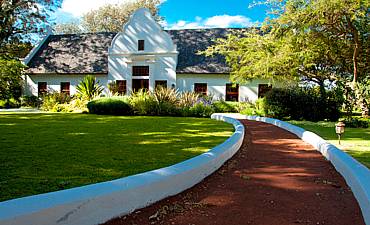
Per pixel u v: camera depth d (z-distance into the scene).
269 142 9.35
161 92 21.23
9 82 29.16
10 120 15.02
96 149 7.20
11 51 28.33
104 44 31.09
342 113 18.50
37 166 5.44
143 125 13.20
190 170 4.68
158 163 5.82
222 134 10.38
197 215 3.68
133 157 6.35
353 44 18.52
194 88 27.36
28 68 30.14
